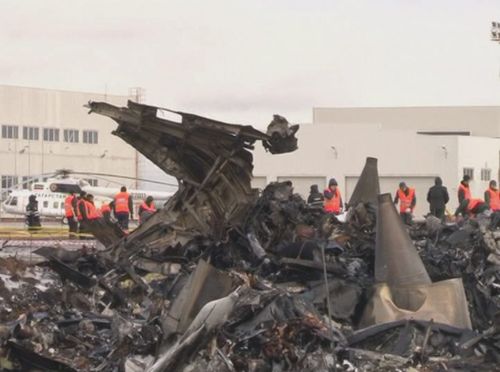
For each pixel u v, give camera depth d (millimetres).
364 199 25234
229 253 22797
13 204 68125
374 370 15125
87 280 21156
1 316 17688
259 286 17250
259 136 22156
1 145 91625
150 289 21312
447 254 22344
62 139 94250
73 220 41062
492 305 19469
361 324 18031
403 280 17828
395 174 68000
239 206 22953
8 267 22531
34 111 93125
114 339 15750
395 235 18250
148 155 22953
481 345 15992
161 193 77062
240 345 15422
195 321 13484
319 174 68125
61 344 16188
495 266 21219
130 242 24406
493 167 70562
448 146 67250
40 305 19156
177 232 23906
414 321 16406
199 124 21922
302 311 16688
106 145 96188
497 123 84375
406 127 85938
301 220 23203
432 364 15508
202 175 23422
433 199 36406
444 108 85312
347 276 19734
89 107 22016
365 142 67812
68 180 71812
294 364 14789
